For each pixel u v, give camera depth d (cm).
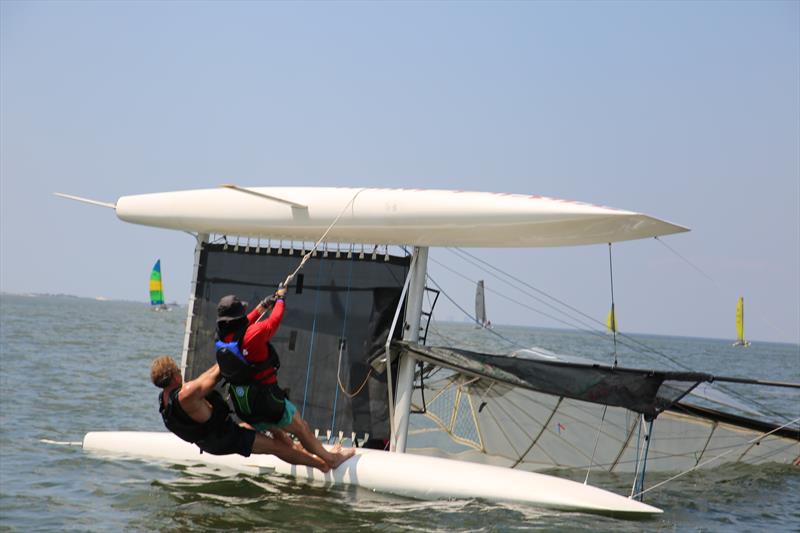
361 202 3038
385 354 3005
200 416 2414
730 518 2588
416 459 2684
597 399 2614
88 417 4256
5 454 3050
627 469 3406
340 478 2677
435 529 2173
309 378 3111
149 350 9581
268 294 3238
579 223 2745
